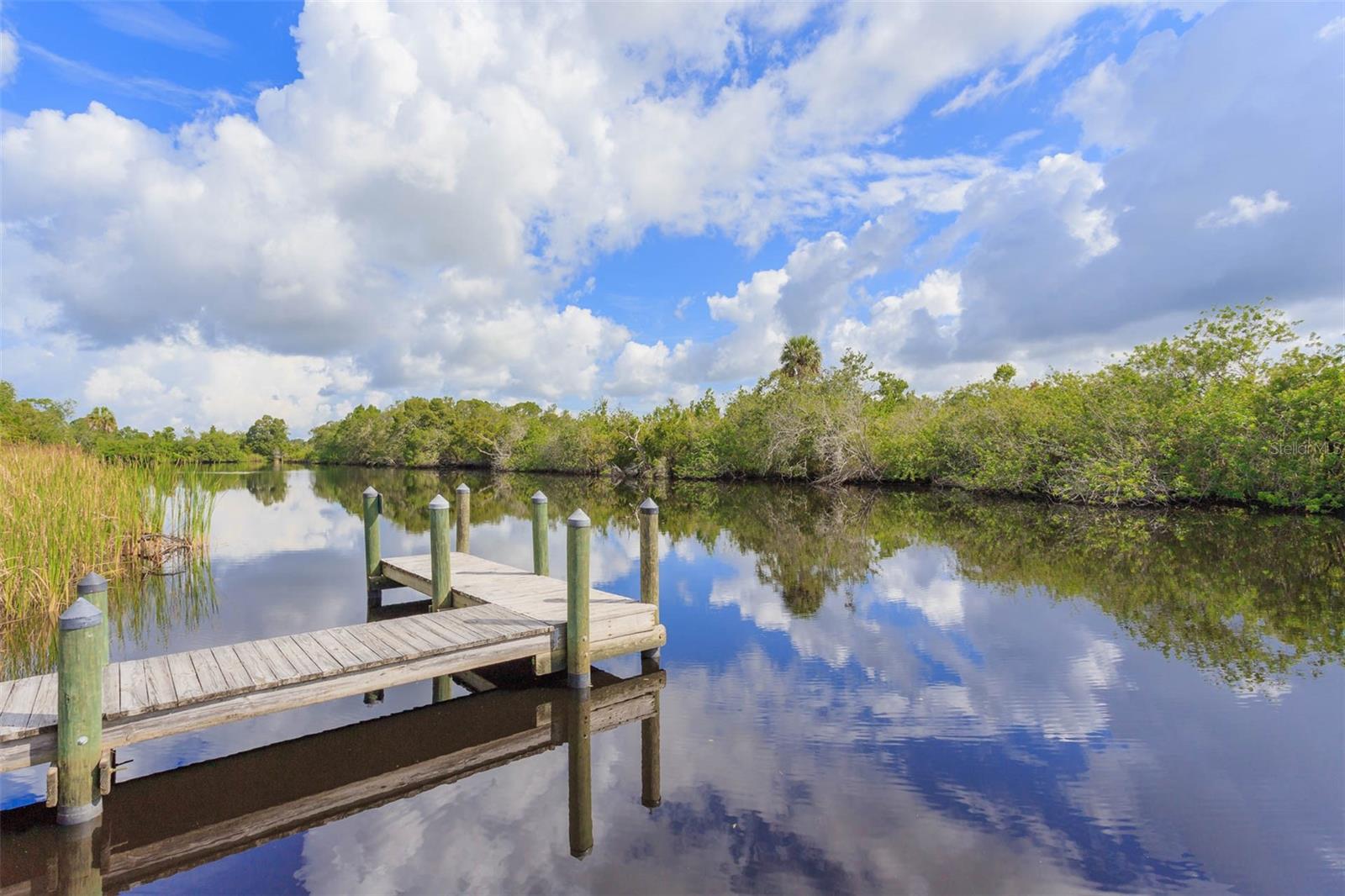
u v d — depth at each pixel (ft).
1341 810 12.84
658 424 131.85
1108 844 11.91
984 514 61.77
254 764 16.12
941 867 11.37
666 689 20.13
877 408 112.06
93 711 13.32
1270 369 57.31
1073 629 25.20
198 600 32.09
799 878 11.17
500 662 20.92
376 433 231.91
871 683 20.17
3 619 26.91
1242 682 19.44
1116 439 64.03
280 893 11.32
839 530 54.49
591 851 12.16
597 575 37.32
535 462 165.99
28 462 34.60
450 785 15.03
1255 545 41.86
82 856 12.50
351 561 42.27
